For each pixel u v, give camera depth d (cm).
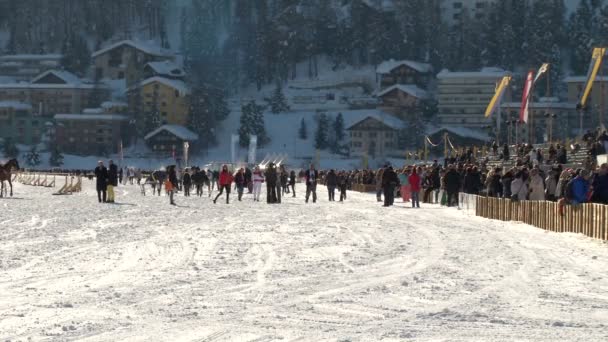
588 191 4312
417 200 7238
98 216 5778
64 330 1719
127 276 2605
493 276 2592
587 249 3444
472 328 1756
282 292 2259
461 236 4103
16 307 2006
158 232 4359
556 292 2264
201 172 9894
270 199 8031
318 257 3153
